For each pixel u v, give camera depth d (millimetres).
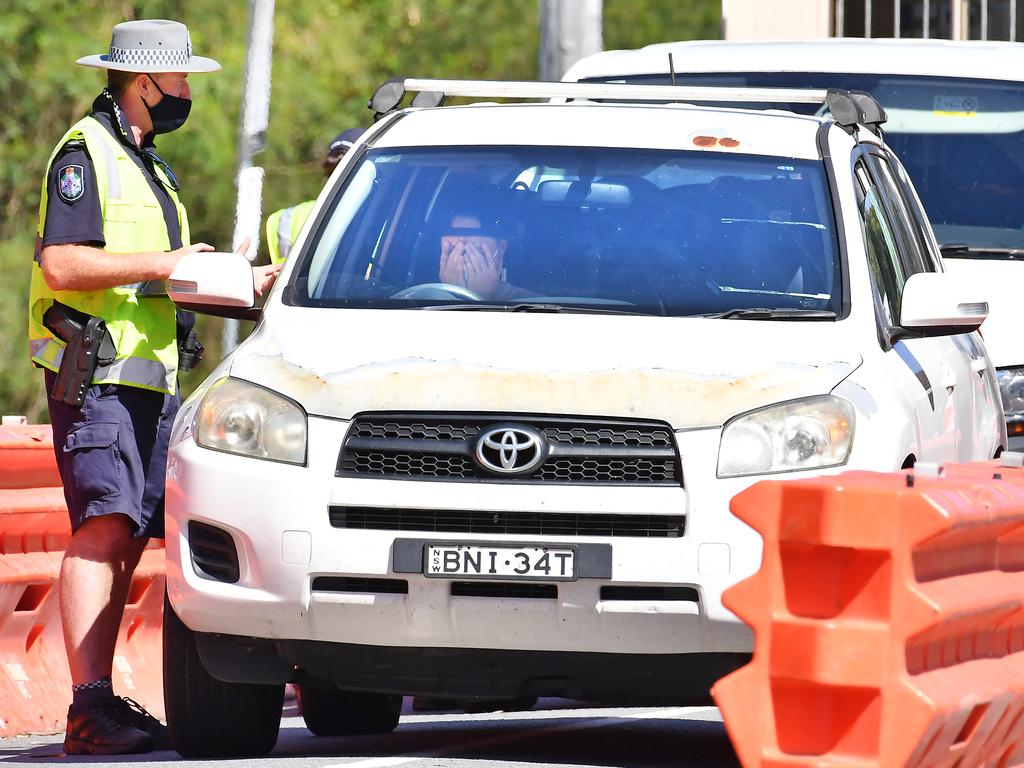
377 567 22109
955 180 40812
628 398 22281
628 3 125500
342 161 27406
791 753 18047
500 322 23922
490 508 22000
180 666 24312
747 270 25156
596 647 21984
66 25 79188
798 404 22406
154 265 27141
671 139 27094
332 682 23156
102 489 27406
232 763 23531
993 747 19953
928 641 18234
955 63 41438
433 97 29531
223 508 22719
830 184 26266
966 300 24891
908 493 17625
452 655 22344
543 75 47344
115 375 27531
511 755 25406
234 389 23312
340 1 96812
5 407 80438
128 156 28312
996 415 31141
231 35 83812
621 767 23656
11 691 30828
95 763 24812
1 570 30688
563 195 26281
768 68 41562
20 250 80312
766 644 18078
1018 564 20484
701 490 21891
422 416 22453
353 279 25438
